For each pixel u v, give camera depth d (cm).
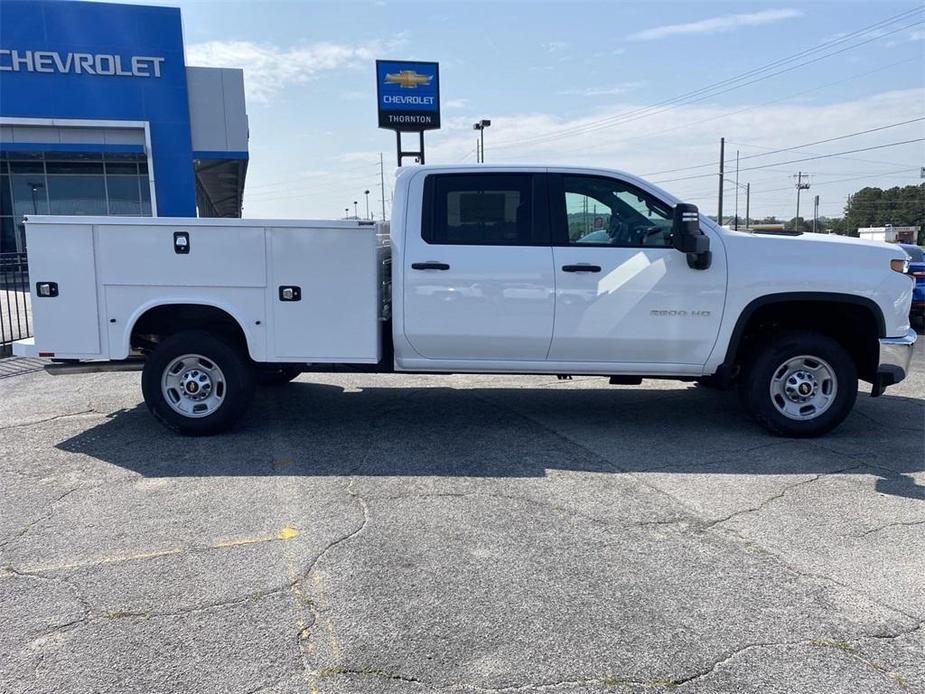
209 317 609
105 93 2244
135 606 339
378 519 440
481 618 329
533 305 581
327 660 298
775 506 461
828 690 279
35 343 584
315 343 586
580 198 588
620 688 281
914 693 277
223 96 2361
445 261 580
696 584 360
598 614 332
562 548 400
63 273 575
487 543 407
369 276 578
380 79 2730
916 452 569
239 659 298
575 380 851
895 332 580
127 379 865
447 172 589
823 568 378
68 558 389
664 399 752
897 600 345
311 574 371
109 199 2452
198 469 533
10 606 340
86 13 2194
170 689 280
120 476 518
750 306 577
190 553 395
